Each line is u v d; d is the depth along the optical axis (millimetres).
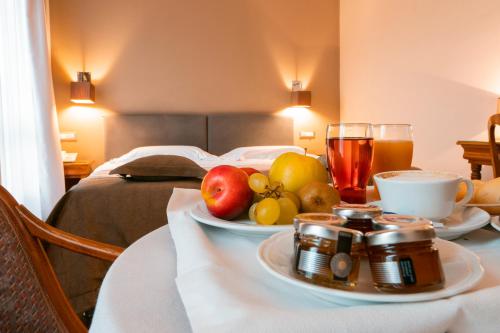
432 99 3191
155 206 1851
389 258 340
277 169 710
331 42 4637
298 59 4535
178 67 4191
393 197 541
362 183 719
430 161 3250
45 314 697
